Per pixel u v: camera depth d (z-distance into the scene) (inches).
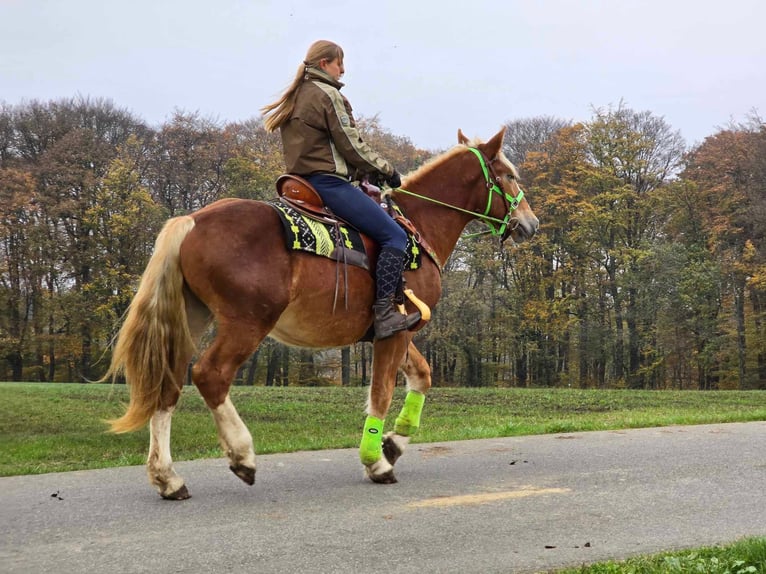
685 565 159.2
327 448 331.0
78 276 1617.9
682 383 1811.0
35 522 187.6
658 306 1631.4
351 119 222.1
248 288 198.4
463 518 195.0
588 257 1743.4
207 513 196.9
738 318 1631.4
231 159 1648.6
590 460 276.1
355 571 155.9
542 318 1686.8
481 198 263.6
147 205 1576.0
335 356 1795.0
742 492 228.2
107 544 170.4
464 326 1636.3
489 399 832.3
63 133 1648.6
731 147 1736.0
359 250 220.7
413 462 273.1
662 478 245.6
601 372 1815.9
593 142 1747.0
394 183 232.7
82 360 1663.4
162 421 208.2
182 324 197.0
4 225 1568.7
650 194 1742.1
